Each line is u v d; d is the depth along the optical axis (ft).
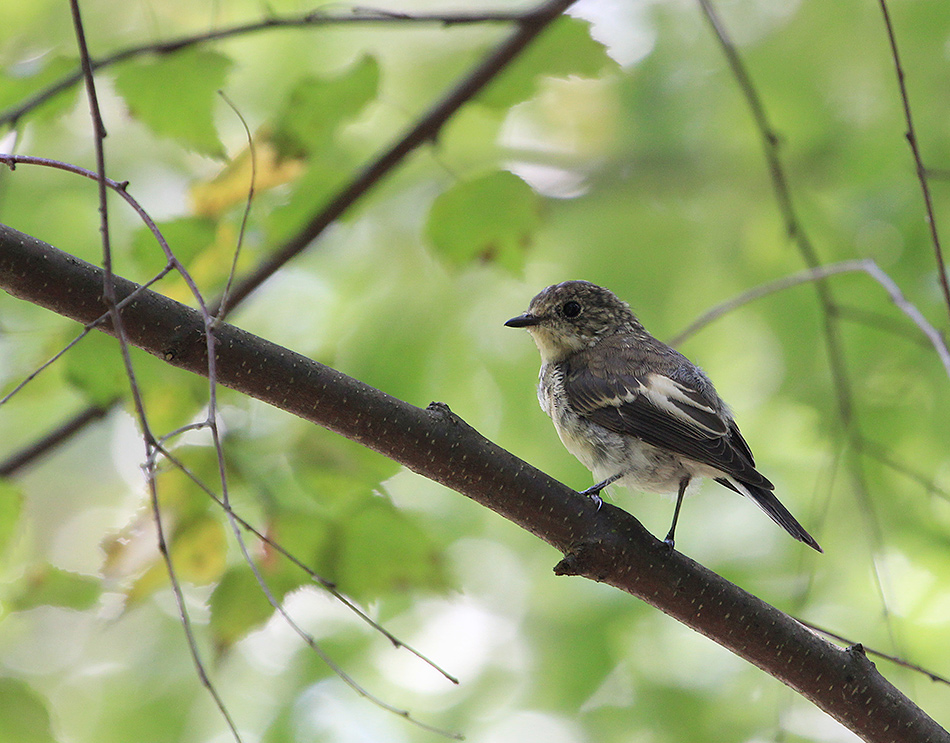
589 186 43.45
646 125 43.42
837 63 40.04
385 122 40.57
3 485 23.76
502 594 41.47
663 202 42.73
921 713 19.98
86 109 37.78
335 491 24.18
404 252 40.42
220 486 23.57
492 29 40.91
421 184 41.22
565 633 38.91
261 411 25.46
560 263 41.73
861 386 35.78
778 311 39.19
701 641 38.14
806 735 34.86
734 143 42.63
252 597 23.45
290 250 27.50
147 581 23.61
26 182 37.40
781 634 20.27
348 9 25.25
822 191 40.55
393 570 24.32
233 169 27.02
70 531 47.57
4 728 22.66
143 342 19.17
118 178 38.55
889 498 34.73
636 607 38.19
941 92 37.78
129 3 34.58
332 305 40.55
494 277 40.24
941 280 20.25
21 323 31.50
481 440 20.43
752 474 26.27
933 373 34.94
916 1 38.14
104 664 38.04
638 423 28.19
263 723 36.50
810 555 29.55
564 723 36.73
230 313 27.25
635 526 20.80
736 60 29.12
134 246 26.30
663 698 36.42
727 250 41.37
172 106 25.93
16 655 36.24
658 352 30.76
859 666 20.12
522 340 39.91
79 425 26.58
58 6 34.47
